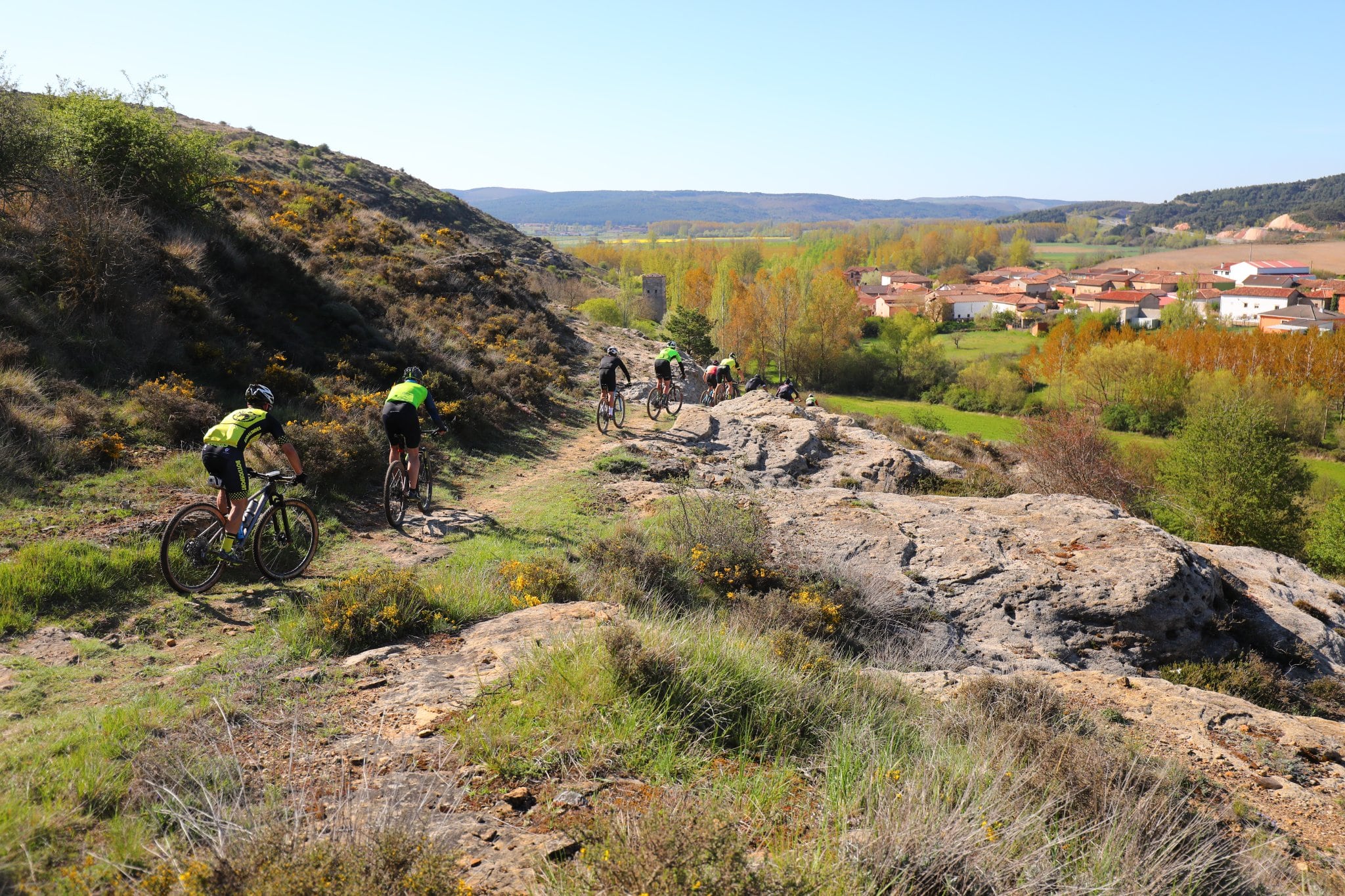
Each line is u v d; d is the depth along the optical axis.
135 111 16.44
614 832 3.02
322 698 4.74
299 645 5.73
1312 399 66.25
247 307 15.44
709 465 15.04
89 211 12.37
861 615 8.88
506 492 12.41
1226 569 11.38
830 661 6.43
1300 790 5.20
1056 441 27.97
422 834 2.88
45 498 7.98
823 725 4.85
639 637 5.17
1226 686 8.45
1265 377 71.25
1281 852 4.20
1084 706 6.54
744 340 83.62
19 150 12.52
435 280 24.70
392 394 9.61
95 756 3.71
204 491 8.90
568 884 2.80
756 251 173.25
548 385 21.02
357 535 9.37
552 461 14.71
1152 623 8.98
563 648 5.16
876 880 3.02
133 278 12.57
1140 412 70.69
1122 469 29.92
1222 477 27.67
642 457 14.90
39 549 6.62
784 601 8.59
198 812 3.11
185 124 62.25
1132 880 3.29
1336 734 6.35
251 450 9.89
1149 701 6.73
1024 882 3.17
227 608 6.77
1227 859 3.81
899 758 4.27
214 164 17.78
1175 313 114.62
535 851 3.12
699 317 69.88
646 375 25.84
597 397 21.61
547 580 7.62
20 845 2.92
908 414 72.06
